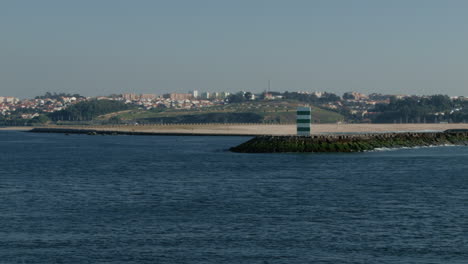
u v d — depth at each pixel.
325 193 105.25
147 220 79.50
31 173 150.12
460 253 61.47
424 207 88.88
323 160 178.62
